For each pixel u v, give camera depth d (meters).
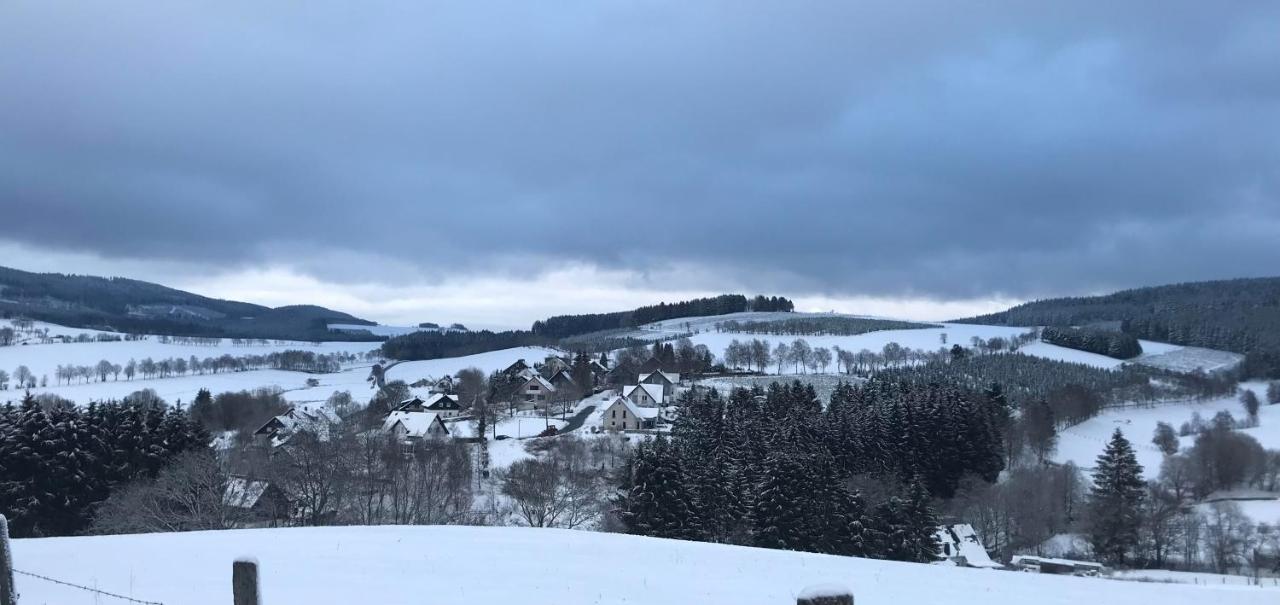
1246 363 196.75
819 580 27.58
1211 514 79.69
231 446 94.25
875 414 91.56
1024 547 78.81
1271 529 73.50
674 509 62.41
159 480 59.19
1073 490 86.62
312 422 108.50
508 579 25.61
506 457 97.00
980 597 26.47
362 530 36.19
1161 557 74.38
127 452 65.75
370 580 24.92
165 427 71.19
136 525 53.94
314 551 29.91
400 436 104.56
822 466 67.38
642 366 183.50
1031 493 82.69
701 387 149.00
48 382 199.38
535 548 31.53
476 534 35.06
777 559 31.33
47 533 62.03
